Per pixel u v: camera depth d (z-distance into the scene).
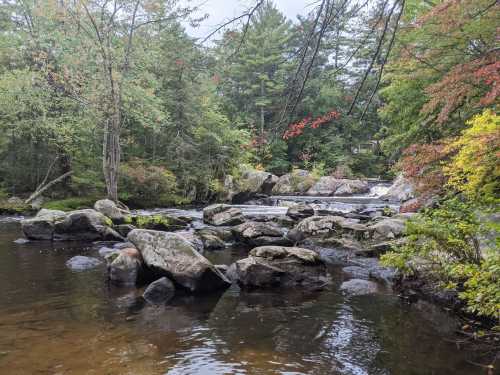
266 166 32.47
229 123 25.19
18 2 18.75
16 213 17.88
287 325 5.42
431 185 7.20
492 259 4.66
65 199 20.31
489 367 4.19
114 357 4.33
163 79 22.14
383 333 5.16
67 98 18.22
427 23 7.70
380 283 7.69
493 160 5.41
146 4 16.08
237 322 5.52
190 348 4.61
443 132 10.50
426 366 4.23
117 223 13.51
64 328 5.18
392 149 15.37
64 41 16.50
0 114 19.52
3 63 20.20
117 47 17.62
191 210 20.34
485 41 7.81
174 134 23.58
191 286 6.86
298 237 11.80
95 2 16.12
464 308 5.86
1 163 21.66
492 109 7.05
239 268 7.55
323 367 4.19
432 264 6.32
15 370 3.98
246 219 15.60
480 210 5.77
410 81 11.05
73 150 20.78
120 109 18.03
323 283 7.65
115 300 6.41
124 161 22.81
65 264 8.68
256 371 4.07
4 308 5.95
